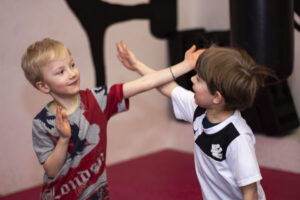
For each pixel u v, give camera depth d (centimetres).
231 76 103
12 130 215
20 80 215
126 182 225
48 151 119
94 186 124
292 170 225
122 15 257
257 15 167
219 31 261
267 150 234
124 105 127
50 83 116
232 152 106
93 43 244
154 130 287
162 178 230
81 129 119
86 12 238
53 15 224
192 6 297
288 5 171
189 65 126
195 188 211
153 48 279
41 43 118
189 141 282
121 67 261
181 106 128
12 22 208
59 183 120
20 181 222
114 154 263
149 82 126
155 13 275
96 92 125
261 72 107
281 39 170
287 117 237
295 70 246
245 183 103
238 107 108
